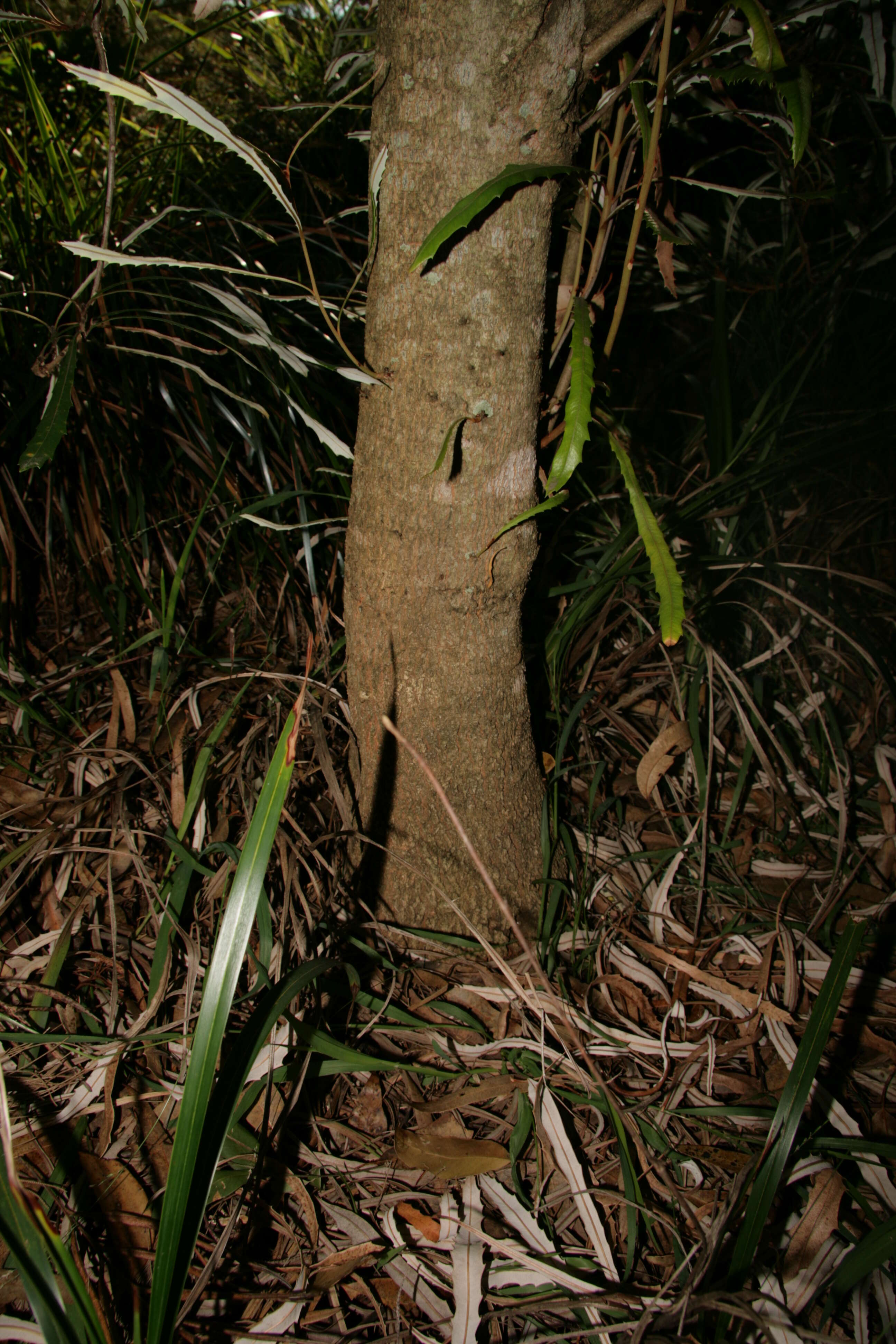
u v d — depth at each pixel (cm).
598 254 85
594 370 80
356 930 94
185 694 104
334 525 115
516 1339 70
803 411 134
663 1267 74
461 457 80
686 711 120
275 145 155
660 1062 88
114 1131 78
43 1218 52
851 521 140
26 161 125
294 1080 81
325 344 130
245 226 117
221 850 91
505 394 79
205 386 125
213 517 127
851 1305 73
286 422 119
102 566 123
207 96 179
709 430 120
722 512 121
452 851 94
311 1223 74
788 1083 68
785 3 98
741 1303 64
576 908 96
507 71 70
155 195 137
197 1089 57
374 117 75
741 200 130
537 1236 74
